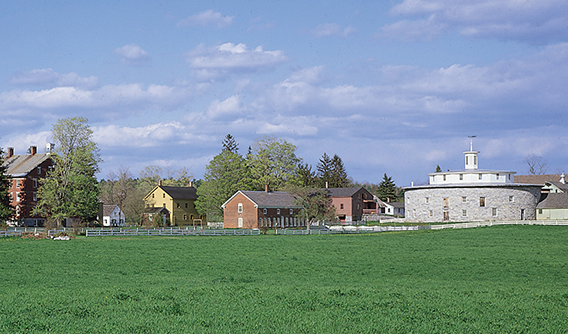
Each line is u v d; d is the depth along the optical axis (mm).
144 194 148500
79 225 85000
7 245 57719
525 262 41656
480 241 60188
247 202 102125
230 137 159875
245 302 23734
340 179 153500
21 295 25562
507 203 95625
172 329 19109
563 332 19156
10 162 107625
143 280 32250
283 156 123375
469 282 32094
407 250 51438
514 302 24156
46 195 85125
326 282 31766
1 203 85250
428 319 20859
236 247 55438
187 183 163875
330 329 19172
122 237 72312
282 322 20188
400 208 155875
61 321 20125
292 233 80375
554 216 96812
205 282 31484
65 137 86375
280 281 32125
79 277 33656
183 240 66062
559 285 30906
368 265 40312
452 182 103500
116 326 19453
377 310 22312
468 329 19438
